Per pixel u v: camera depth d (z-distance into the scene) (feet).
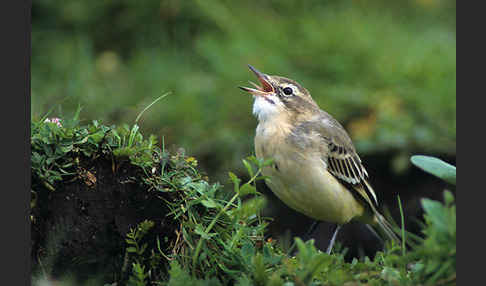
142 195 23.26
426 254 19.57
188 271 22.35
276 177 27.73
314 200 27.78
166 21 52.70
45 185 22.41
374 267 22.79
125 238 23.36
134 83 47.80
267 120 28.55
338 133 29.04
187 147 41.32
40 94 43.86
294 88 29.58
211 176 40.52
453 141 41.32
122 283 23.35
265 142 27.76
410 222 40.16
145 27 52.60
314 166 27.20
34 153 22.41
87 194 23.11
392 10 54.70
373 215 30.30
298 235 39.86
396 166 40.50
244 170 40.19
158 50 51.44
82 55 49.90
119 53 52.11
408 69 46.44
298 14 53.16
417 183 40.81
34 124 23.32
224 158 41.19
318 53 48.26
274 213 40.04
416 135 41.55
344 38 49.11
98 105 40.60
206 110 44.98
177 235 22.98
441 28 52.90
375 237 39.42
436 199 40.27
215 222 23.29
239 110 45.03
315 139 27.53
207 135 42.60
